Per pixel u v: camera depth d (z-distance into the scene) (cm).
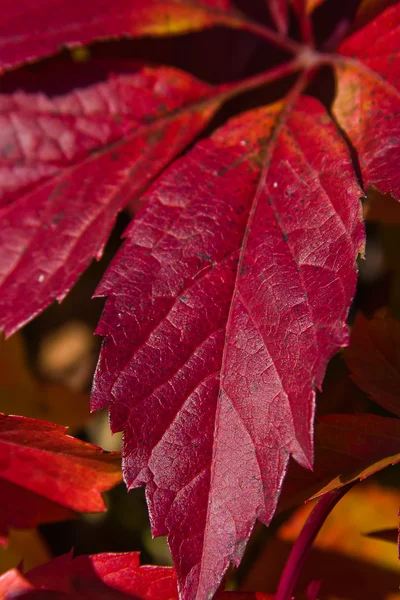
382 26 24
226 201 23
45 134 23
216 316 22
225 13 25
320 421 23
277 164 23
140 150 23
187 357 22
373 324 24
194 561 21
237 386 21
